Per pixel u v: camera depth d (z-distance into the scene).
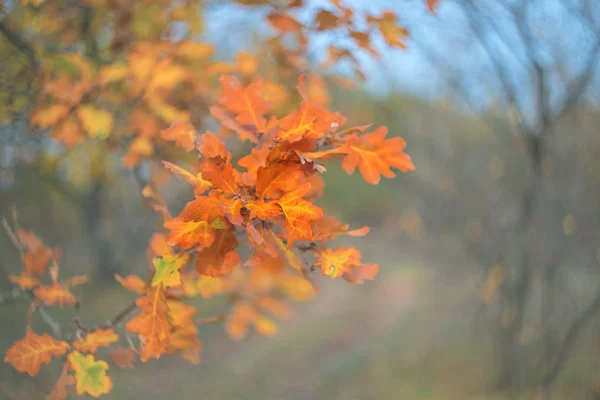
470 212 4.48
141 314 0.98
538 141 2.79
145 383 4.13
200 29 1.82
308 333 6.91
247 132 1.01
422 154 4.82
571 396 3.42
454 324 5.47
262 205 0.84
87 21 1.95
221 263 0.90
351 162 1.00
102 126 1.48
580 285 3.70
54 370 2.12
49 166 2.36
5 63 1.84
